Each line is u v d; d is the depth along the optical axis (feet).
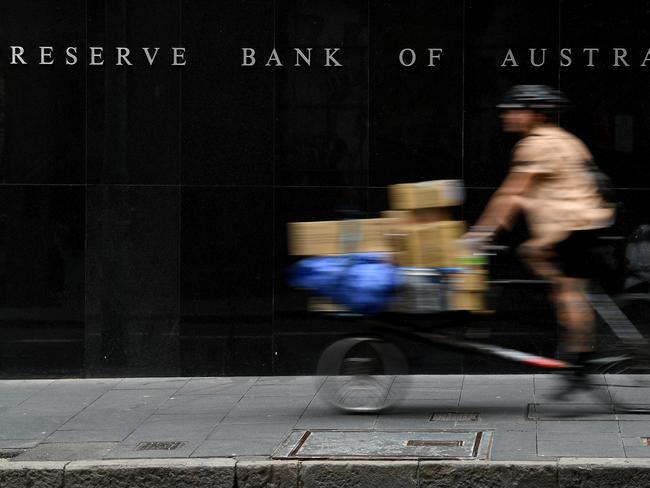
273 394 34.53
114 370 38.01
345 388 30.86
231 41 37.81
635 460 24.77
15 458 26.84
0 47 37.78
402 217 29.73
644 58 37.29
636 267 36.94
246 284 37.78
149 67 37.78
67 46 37.78
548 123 30.89
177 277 37.88
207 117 37.86
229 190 37.78
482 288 29.71
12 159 37.81
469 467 24.80
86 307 37.91
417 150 37.76
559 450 25.95
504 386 35.06
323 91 37.81
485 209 37.60
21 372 37.93
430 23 37.65
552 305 37.17
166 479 25.61
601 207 30.37
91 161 37.86
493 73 37.60
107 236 37.86
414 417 30.25
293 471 25.32
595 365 30.07
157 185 37.78
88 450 27.45
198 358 37.93
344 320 29.96
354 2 37.76
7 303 37.86
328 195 37.78
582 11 37.40
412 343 37.42
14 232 37.78
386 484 25.07
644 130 37.24
